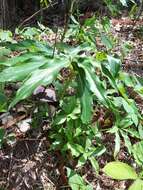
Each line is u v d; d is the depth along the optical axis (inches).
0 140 79.1
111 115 96.0
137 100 107.2
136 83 88.0
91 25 117.2
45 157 88.5
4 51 84.7
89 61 69.7
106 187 86.6
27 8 198.5
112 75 71.1
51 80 63.7
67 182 84.7
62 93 89.1
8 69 65.9
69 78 85.4
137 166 90.7
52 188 84.7
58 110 92.7
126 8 185.6
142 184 57.4
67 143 83.4
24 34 113.9
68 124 84.0
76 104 85.5
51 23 184.4
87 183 85.6
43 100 92.8
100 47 127.7
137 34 155.3
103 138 94.4
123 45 124.6
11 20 177.6
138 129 87.7
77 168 87.2
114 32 157.8
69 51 76.0
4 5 161.8
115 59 72.2
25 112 93.1
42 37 128.5
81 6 185.2
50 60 67.3
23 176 84.7
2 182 83.3
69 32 116.3
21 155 88.0
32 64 66.7
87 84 67.2
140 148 82.4
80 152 82.9
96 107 96.6
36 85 62.3
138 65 126.6
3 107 81.4
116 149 82.5
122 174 58.1
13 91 93.4
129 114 83.3
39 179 85.3
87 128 86.7
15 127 91.0
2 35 103.0
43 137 91.2
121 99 83.4
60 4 195.2
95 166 82.8
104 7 181.3
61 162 87.1
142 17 173.0
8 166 85.7
